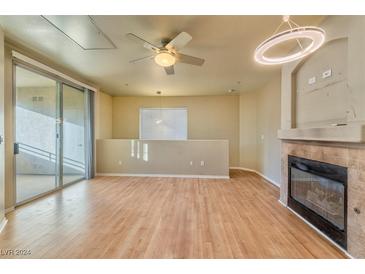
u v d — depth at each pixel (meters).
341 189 2.12
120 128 7.25
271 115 5.10
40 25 2.52
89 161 5.39
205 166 5.63
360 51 1.94
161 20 2.40
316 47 1.88
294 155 3.11
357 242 1.88
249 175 5.91
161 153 5.77
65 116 4.54
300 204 2.89
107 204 3.41
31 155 3.60
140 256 1.97
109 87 5.95
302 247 2.14
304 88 3.06
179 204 3.42
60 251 2.04
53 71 3.88
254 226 2.62
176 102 7.16
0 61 2.43
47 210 3.12
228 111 7.00
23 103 3.41
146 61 3.81
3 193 2.57
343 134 1.95
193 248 2.11
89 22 2.45
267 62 2.20
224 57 3.57
